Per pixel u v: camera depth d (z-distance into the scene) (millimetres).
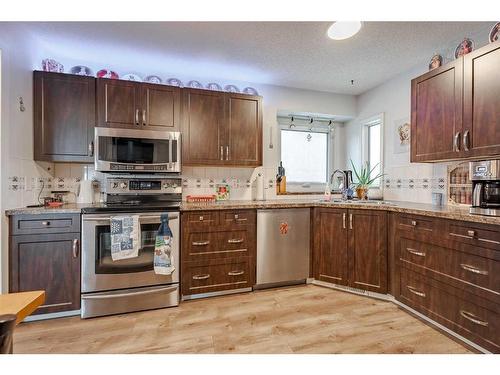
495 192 1858
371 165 3457
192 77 2963
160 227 2219
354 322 1976
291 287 2670
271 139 3264
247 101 2834
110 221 2094
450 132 2020
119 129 2373
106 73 2562
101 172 2641
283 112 3400
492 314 1510
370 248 2406
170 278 2273
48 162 2455
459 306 1704
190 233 2354
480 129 1803
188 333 1830
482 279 1563
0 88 1821
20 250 1933
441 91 2096
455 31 2096
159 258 2203
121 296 2115
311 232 2758
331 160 3756
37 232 1967
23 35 2076
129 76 2670
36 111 2219
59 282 2020
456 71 1968
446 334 1804
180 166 2576
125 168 2389
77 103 2316
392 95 3025
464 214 1651
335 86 3277
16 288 1921
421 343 1704
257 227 2582
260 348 1658
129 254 2121
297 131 3627
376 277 2377
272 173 3285
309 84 3225
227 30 2094
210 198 2922
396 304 2264
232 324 1950
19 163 2031
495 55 1711
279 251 2645
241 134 2812
